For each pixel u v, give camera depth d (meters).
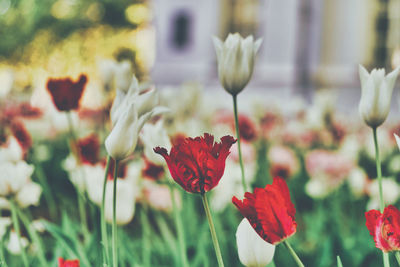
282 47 10.38
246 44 1.19
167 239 1.65
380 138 3.18
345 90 10.09
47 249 1.72
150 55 12.02
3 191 1.27
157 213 2.06
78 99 1.39
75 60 11.13
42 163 3.15
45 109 2.97
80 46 11.22
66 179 2.92
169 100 2.31
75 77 1.38
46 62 10.76
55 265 1.44
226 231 1.99
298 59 10.30
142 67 12.00
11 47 10.36
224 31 10.88
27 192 1.35
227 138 1.06
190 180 1.05
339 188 2.51
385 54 10.12
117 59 11.77
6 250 1.62
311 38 10.29
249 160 2.37
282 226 1.03
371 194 2.17
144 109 1.14
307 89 10.23
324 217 2.16
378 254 1.62
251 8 10.73
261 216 1.03
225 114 3.64
